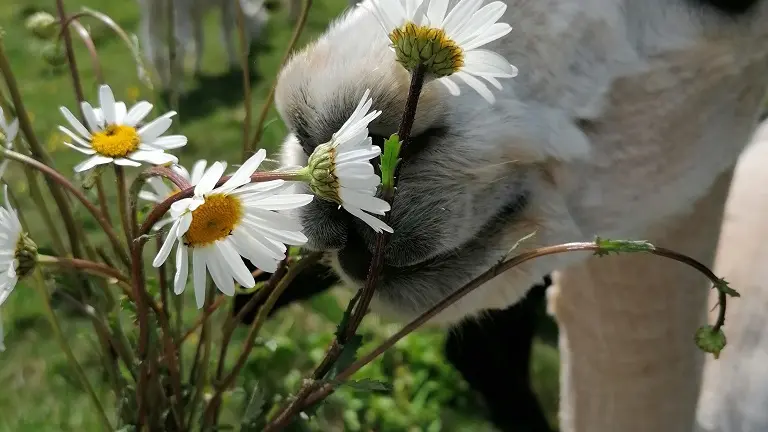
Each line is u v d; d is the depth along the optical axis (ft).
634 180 1.13
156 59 4.39
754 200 1.90
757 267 1.78
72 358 1.05
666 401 1.48
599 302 1.43
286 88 0.92
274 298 1.09
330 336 2.49
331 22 1.08
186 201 0.71
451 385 2.54
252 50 4.84
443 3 0.75
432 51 0.74
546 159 0.99
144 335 0.96
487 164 0.93
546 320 2.92
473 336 2.35
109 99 0.95
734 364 1.72
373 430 2.30
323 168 0.72
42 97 4.32
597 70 1.03
